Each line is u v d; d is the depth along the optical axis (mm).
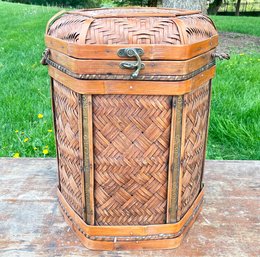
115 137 975
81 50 880
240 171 1529
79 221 1103
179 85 908
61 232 1165
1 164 1573
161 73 896
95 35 887
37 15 6164
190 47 886
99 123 962
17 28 4973
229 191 1390
